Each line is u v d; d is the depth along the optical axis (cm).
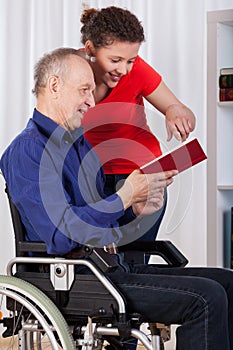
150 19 382
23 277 236
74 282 228
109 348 255
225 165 342
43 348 309
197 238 379
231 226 337
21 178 227
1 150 405
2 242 404
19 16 402
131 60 274
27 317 238
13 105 404
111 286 221
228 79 332
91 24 269
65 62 235
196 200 378
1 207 403
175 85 379
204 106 378
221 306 218
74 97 235
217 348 216
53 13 396
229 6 377
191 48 377
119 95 291
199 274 254
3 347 371
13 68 404
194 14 376
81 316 229
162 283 226
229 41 345
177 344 220
